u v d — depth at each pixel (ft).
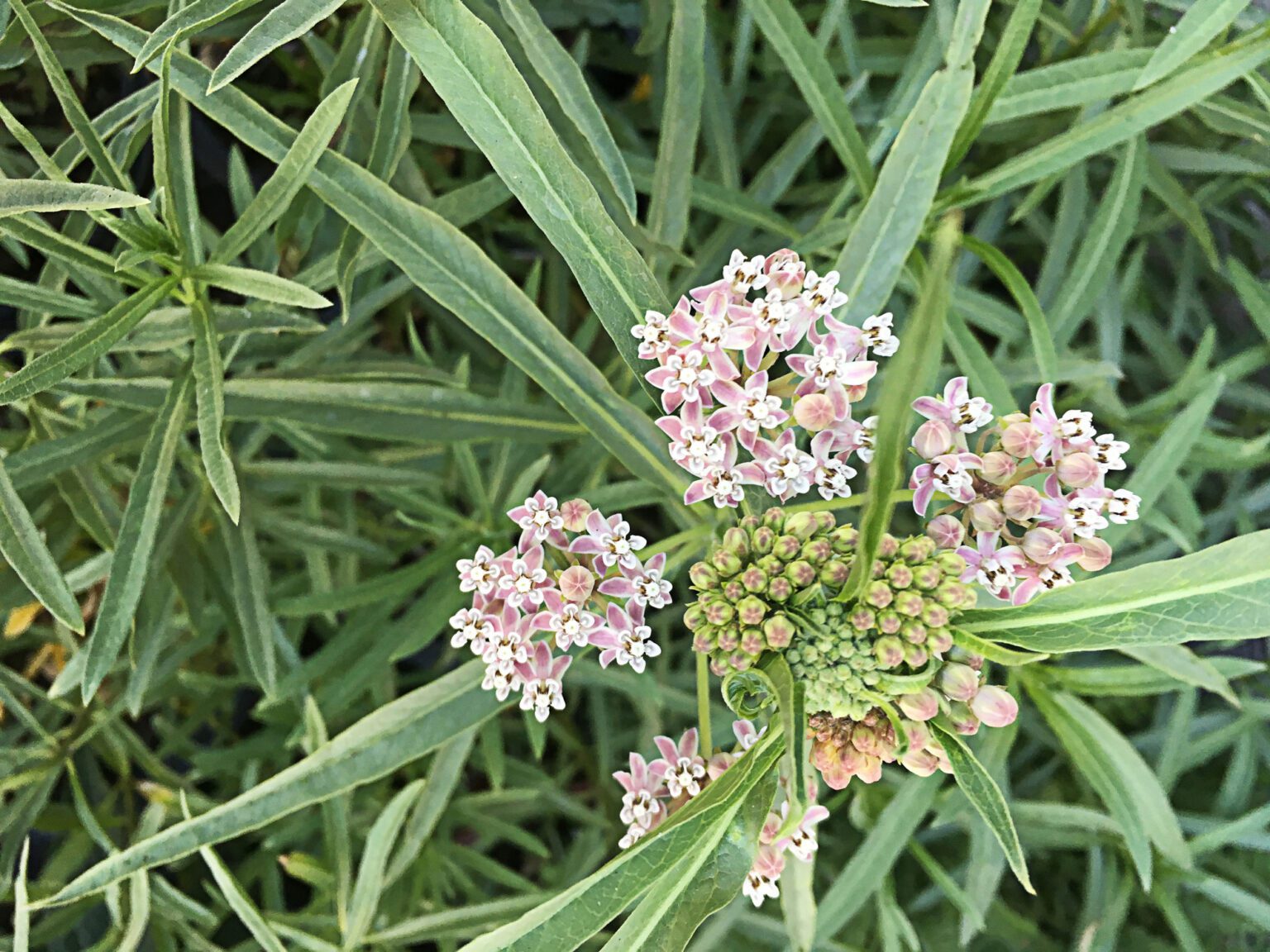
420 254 0.61
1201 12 0.62
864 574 0.44
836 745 0.53
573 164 0.51
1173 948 1.00
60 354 0.56
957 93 0.59
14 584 0.80
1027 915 1.12
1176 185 0.88
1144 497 0.83
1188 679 0.74
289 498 1.02
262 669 0.77
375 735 0.61
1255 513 1.05
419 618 0.80
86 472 0.77
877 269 0.61
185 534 0.81
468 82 0.50
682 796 0.56
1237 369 0.91
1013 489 0.50
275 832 0.96
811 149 0.90
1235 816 0.93
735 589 0.53
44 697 0.87
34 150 0.53
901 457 0.42
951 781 0.90
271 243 0.85
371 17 0.70
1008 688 0.80
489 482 1.00
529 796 0.95
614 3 0.98
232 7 0.52
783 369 0.71
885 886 0.85
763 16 0.70
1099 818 0.82
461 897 1.08
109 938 0.79
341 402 0.67
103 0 0.68
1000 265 0.70
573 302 1.16
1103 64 0.68
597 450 0.88
